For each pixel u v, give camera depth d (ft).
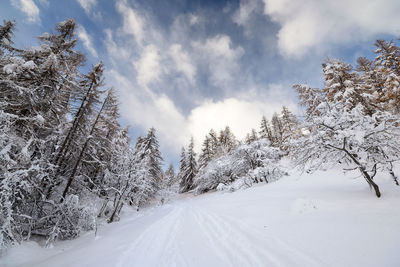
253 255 12.59
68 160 40.60
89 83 40.27
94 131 42.45
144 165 53.98
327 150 22.93
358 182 29.09
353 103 44.52
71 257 15.49
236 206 31.91
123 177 48.11
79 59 41.63
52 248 24.21
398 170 27.61
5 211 20.01
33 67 24.67
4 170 19.72
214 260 12.61
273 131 115.55
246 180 63.05
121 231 25.27
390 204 15.99
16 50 29.68
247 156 70.18
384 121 20.01
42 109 28.19
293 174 50.44
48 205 33.55
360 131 21.01
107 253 15.08
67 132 37.88
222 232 18.97
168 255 14.14
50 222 30.09
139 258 13.71
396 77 47.91
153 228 23.36
